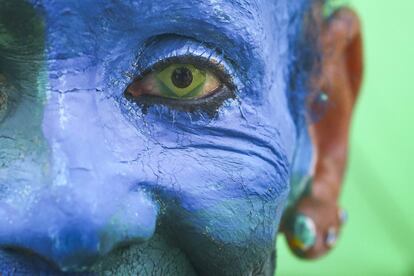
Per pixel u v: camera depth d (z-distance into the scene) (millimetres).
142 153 249
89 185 233
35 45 243
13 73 245
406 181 552
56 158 235
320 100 335
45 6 239
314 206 341
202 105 262
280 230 341
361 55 354
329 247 348
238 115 267
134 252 247
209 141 262
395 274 542
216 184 260
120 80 251
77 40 244
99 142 242
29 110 243
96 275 239
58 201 229
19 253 235
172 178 251
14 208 232
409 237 548
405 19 551
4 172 237
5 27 241
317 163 345
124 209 236
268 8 281
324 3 336
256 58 267
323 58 333
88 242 227
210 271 265
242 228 265
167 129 257
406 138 553
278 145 280
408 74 552
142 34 250
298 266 532
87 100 245
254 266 273
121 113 251
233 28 258
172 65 258
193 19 252
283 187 282
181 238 257
